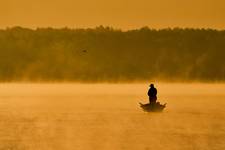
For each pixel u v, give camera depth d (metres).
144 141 132.25
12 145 126.75
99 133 145.88
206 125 160.00
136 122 168.88
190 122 168.25
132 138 137.50
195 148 122.75
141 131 149.38
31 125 162.00
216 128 154.12
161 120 172.88
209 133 143.75
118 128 155.38
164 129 152.12
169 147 124.38
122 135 142.00
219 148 123.00
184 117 181.50
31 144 128.25
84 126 160.38
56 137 138.38
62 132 147.38
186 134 142.88
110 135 141.75
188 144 127.75
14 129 152.50
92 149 122.94
